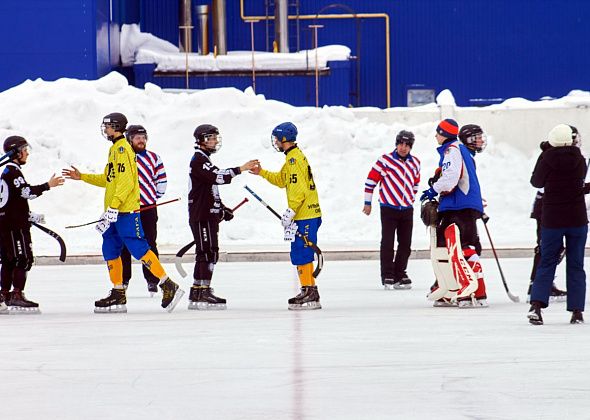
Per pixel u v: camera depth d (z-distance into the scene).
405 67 86.06
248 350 17.64
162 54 80.00
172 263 40.19
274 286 30.95
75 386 14.55
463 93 86.06
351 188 52.38
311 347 17.94
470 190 24.50
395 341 18.59
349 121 57.69
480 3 85.81
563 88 86.00
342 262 39.56
